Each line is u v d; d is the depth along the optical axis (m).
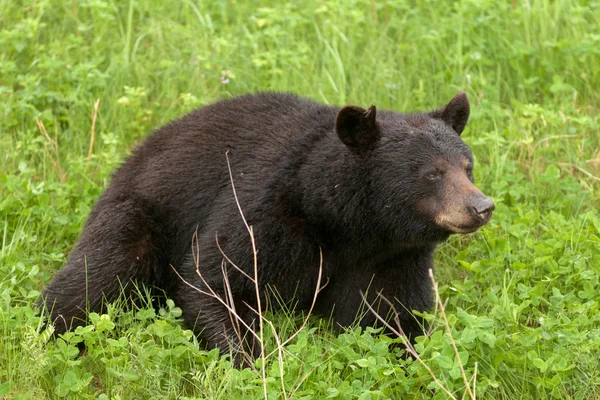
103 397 9.23
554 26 16.61
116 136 14.24
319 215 10.58
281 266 10.59
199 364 10.12
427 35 16.39
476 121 14.93
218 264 10.62
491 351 9.96
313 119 11.21
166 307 11.50
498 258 11.97
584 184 13.92
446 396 9.36
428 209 10.34
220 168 11.21
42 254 12.18
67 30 16.69
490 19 16.66
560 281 11.78
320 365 9.73
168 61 15.59
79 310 10.99
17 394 9.54
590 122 14.50
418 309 11.22
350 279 11.16
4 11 16.45
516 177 13.71
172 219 11.34
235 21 17.41
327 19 16.75
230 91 15.62
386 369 9.72
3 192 13.34
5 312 10.29
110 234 11.12
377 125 10.46
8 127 14.70
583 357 9.91
